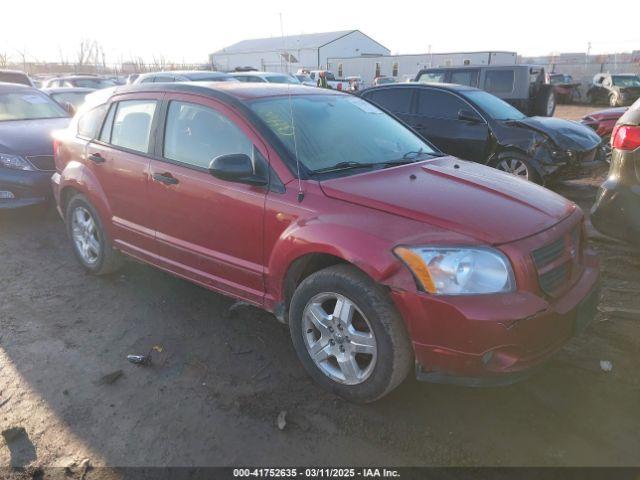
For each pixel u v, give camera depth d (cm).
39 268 511
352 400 299
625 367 327
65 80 1781
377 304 273
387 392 285
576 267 310
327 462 261
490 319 250
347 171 340
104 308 424
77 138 478
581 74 3906
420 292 260
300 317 312
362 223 283
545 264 279
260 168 334
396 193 303
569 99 2917
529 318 255
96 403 307
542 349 267
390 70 4134
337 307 293
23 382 328
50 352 362
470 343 254
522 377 265
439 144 834
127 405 305
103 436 281
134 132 421
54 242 587
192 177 365
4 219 679
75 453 269
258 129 340
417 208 284
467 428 280
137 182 405
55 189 507
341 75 4434
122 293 451
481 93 853
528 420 285
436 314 257
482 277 259
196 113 378
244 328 389
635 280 454
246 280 346
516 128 766
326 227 290
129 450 271
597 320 381
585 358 337
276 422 288
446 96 833
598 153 781
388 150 388
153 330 388
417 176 342
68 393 317
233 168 317
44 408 304
